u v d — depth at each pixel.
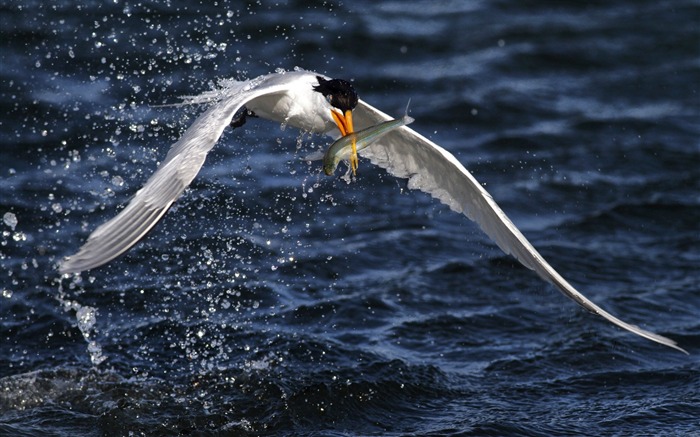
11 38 17.25
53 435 9.53
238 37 18.27
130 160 14.59
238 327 11.57
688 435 9.81
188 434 9.71
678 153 16.50
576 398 10.53
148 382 10.51
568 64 19.44
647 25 21.08
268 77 9.73
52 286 12.09
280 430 9.84
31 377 10.48
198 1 18.89
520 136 16.78
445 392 10.55
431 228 14.12
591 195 15.23
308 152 15.14
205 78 16.72
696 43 20.44
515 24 20.81
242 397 10.31
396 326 11.78
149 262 12.65
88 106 15.65
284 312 11.94
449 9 21.25
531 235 14.13
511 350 11.43
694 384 10.77
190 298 12.08
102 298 11.95
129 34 17.59
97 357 10.90
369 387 10.50
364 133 8.38
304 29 19.17
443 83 18.31
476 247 13.72
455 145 16.48
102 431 9.67
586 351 11.38
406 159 9.20
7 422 9.69
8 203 13.58
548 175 15.72
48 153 14.68
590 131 17.09
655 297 12.61
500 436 9.73
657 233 14.30
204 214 13.65
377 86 18.03
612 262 13.47
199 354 11.04
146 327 11.48
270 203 14.04
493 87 18.31
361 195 14.66
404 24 20.28
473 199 8.81
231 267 12.72
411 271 13.05
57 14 17.95
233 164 14.76
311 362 10.95
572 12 21.61
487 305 12.38
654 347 11.50
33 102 15.67
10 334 11.24
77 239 13.05
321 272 12.84
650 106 18.11
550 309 12.34
